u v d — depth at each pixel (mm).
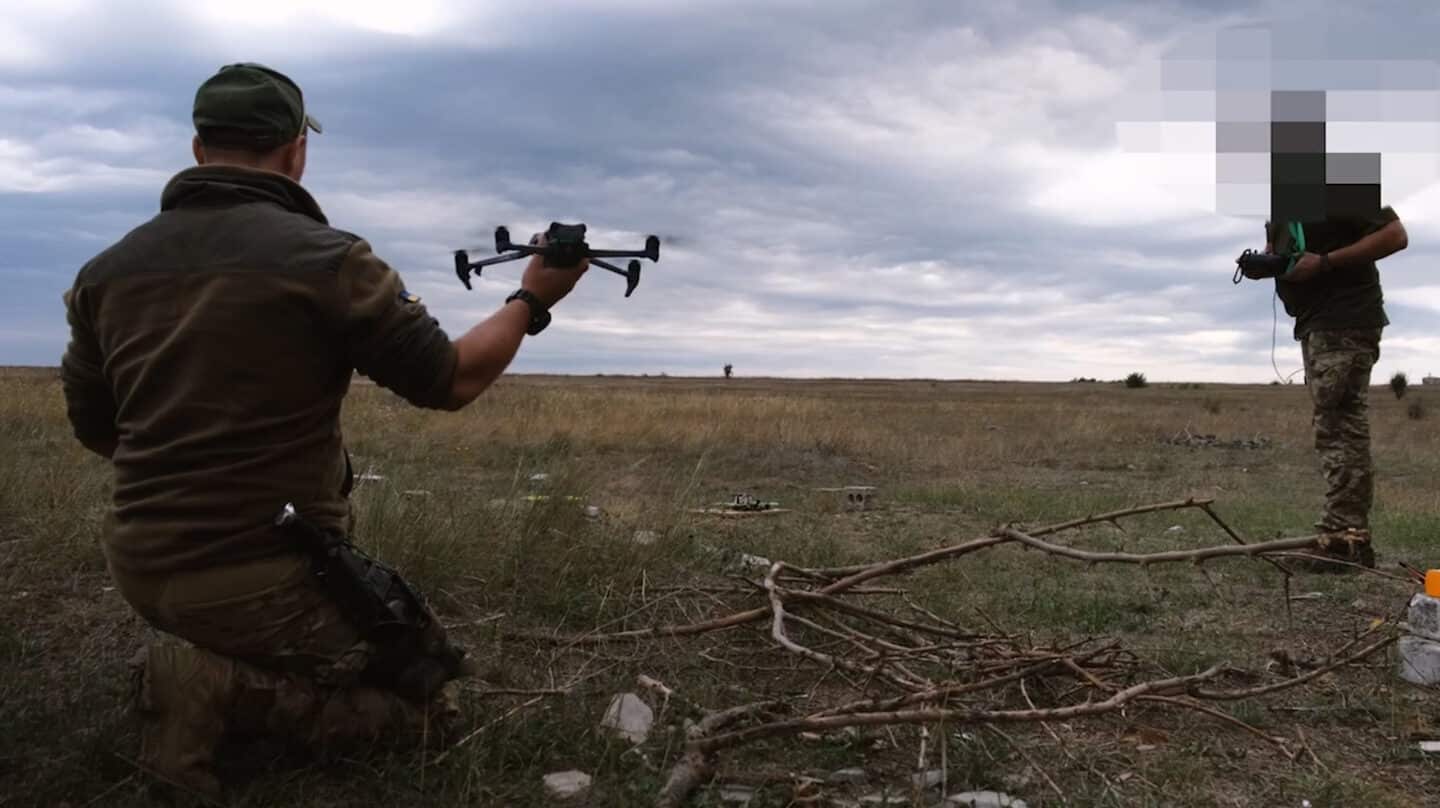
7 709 2898
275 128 2520
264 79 2523
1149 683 3061
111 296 2402
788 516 7613
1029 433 19531
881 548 6227
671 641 3863
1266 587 5223
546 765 2793
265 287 2312
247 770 2637
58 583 4191
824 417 20172
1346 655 3898
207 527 2355
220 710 2465
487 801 2568
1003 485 10781
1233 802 2697
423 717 2734
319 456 2502
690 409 18328
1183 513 8250
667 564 4781
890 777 2799
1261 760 3002
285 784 2547
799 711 3305
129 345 2377
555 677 3500
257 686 2477
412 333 2408
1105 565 5762
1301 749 3012
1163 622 4543
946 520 7820
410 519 4508
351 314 2357
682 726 2965
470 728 2898
